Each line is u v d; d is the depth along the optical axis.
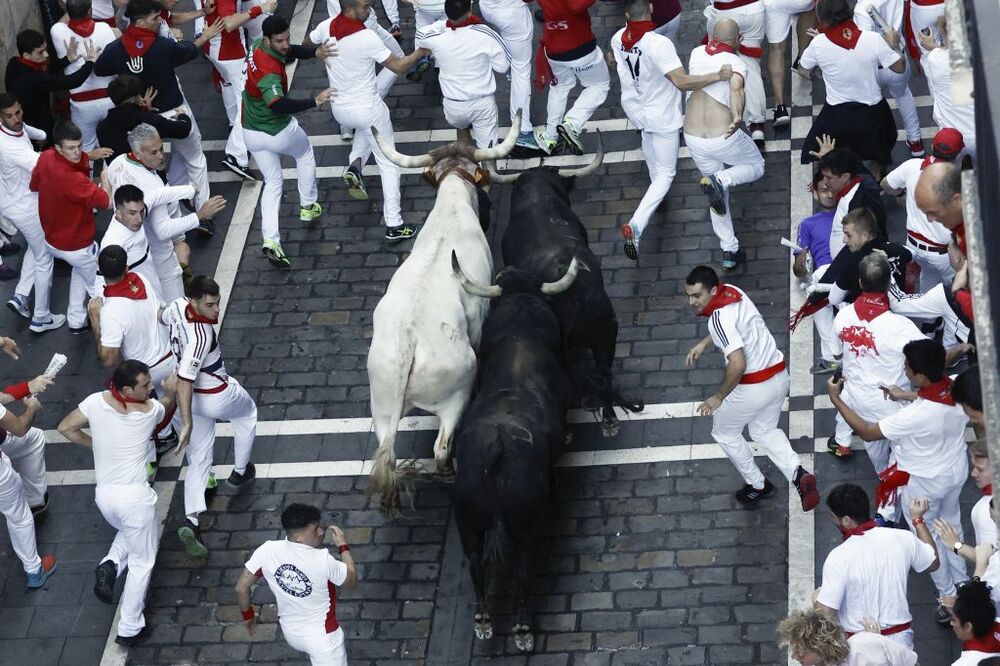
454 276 21.19
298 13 31.91
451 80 26.06
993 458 10.27
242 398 21.47
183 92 30.41
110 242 22.62
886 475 18.61
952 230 16.97
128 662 20.38
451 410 20.86
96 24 27.52
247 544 21.78
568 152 27.77
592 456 22.23
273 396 23.95
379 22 31.34
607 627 19.91
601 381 20.92
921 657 18.83
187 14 28.83
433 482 22.31
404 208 27.12
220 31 27.64
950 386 17.72
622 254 25.48
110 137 25.14
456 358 20.42
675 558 20.66
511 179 23.75
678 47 29.33
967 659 15.80
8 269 26.75
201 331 20.31
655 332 24.03
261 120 25.09
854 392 19.47
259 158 25.53
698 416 22.61
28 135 25.62
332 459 22.89
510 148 23.52
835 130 24.27
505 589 20.62
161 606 21.03
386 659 20.00
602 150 23.81
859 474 21.28
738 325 19.11
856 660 15.81
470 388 20.89
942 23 25.27
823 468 21.45
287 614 18.33
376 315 20.67
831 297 20.39
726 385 19.17
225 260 26.52
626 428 22.59
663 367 23.45
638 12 23.62
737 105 23.22
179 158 26.83
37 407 20.97
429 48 25.78
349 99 25.67
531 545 19.19
